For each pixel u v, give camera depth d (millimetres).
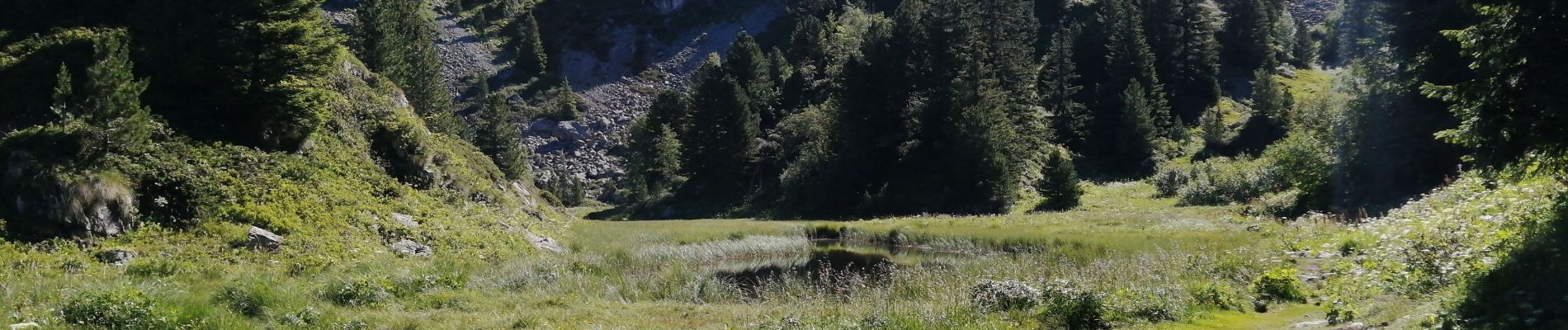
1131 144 70812
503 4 139500
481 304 14609
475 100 111188
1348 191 33094
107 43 20297
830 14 111125
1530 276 8523
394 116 30531
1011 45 76688
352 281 15500
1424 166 30828
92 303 11227
